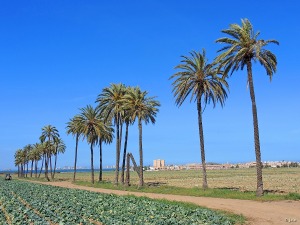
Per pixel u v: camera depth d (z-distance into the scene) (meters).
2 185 64.44
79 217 23.44
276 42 36.72
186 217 23.06
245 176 103.50
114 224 20.55
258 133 37.88
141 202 32.00
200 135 47.34
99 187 64.56
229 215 24.47
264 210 26.97
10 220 23.81
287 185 58.94
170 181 83.19
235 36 38.44
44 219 22.77
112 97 65.25
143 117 58.84
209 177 103.69
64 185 74.62
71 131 94.88
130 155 64.62
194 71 46.12
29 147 158.62
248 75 38.72
